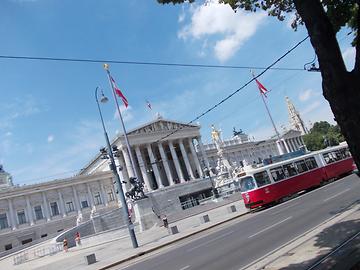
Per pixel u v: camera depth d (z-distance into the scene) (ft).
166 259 65.41
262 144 420.36
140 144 289.94
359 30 21.06
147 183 278.67
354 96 19.66
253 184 115.44
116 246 125.49
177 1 33.96
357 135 19.52
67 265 106.42
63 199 266.57
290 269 35.32
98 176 284.82
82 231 195.11
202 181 282.56
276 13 39.17
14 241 236.63
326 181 139.33
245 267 40.34
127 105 162.61
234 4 38.17
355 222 49.24
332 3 33.04
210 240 74.23
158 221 170.91
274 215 84.38
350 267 30.66
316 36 20.71
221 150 321.93
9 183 305.94
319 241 43.93
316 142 431.43
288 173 125.29
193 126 324.80
